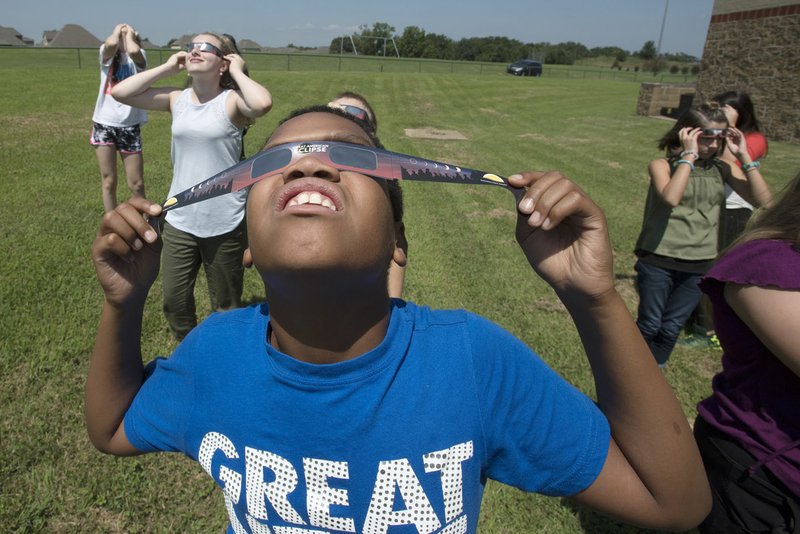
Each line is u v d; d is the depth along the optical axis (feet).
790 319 3.88
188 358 3.28
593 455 3.01
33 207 18.42
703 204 10.37
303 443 2.93
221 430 3.10
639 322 11.40
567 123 56.29
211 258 10.46
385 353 2.91
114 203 17.76
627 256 19.20
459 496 2.96
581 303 2.80
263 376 3.01
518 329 13.35
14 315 11.76
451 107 63.26
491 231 20.72
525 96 78.95
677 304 10.99
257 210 2.74
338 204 2.60
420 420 2.87
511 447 3.09
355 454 2.88
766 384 4.43
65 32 251.80
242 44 310.24
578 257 2.73
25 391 9.59
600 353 2.87
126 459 8.36
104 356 3.39
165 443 3.43
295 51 312.91
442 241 19.25
